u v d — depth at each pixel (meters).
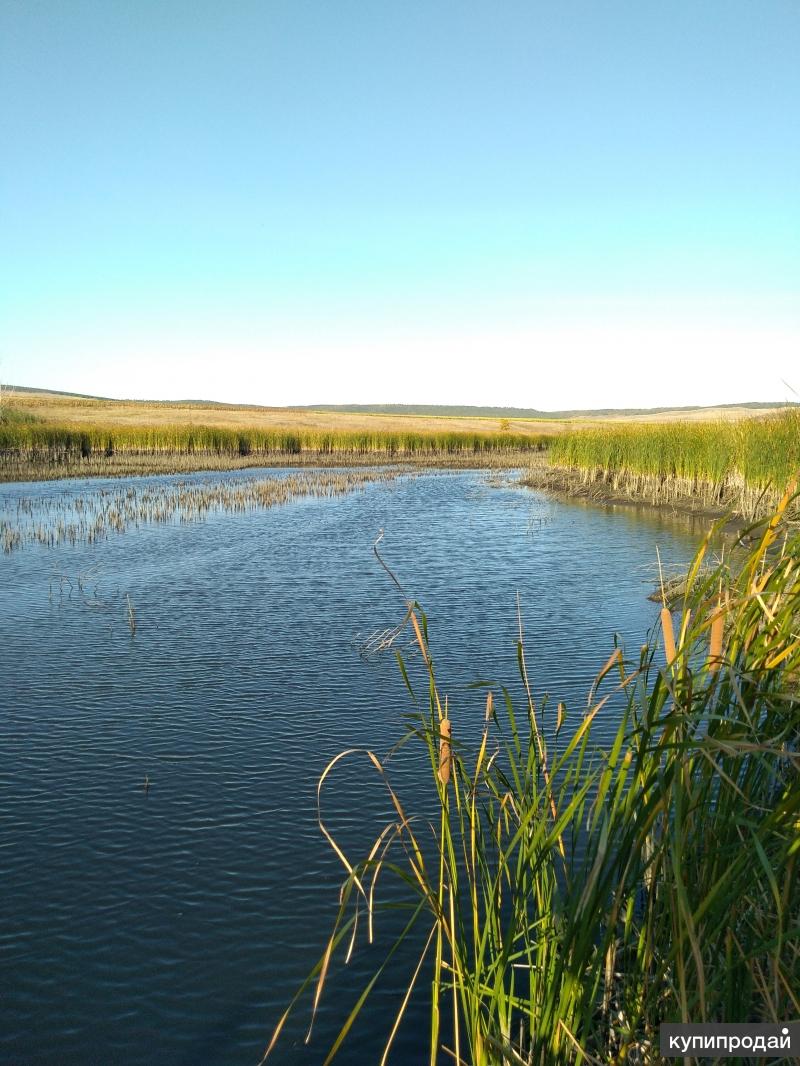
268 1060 4.08
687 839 3.03
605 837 2.74
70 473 39.44
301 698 8.91
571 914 2.90
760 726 3.07
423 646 3.30
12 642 11.04
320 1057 4.11
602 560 17.22
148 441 56.53
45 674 9.71
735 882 2.77
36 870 5.68
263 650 10.66
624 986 3.23
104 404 119.62
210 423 91.75
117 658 10.34
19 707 8.66
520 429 105.50
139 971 4.72
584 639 11.06
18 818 6.38
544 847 3.09
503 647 10.73
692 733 2.78
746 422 25.95
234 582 15.09
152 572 16.03
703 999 2.50
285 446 62.84
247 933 5.03
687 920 2.49
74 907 5.28
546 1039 2.99
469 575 15.77
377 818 6.35
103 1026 4.32
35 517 23.83
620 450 33.38
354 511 27.06
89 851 5.91
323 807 6.52
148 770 7.18
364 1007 4.46
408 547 19.28
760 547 3.04
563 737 7.73
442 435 71.38
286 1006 4.46
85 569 16.30
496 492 34.81
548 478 38.72
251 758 7.42
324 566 16.77
